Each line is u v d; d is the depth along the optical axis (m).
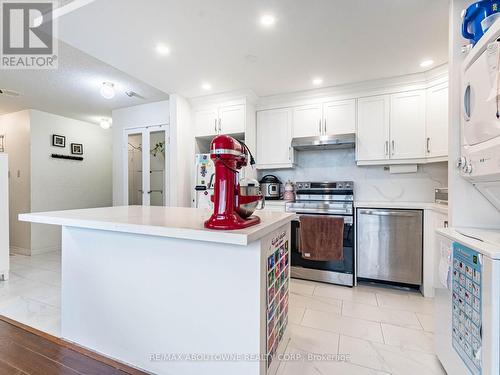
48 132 4.27
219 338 1.26
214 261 1.25
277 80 2.88
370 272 2.69
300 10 1.73
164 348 1.38
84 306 1.61
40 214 1.57
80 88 3.24
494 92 1.12
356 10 1.72
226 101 3.33
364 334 1.82
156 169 3.83
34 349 1.63
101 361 1.51
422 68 2.58
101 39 2.08
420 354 1.60
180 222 1.28
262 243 1.20
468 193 1.56
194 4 1.66
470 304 1.13
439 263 1.46
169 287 1.36
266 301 1.27
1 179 2.86
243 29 1.94
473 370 1.11
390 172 3.02
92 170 4.97
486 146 1.21
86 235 1.58
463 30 1.40
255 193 1.31
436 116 2.59
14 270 3.22
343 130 3.04
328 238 2.71
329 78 2.83
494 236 1.27
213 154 1.12
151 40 2.09
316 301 2.35
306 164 3.50
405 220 2.55
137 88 3.26
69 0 1.64
